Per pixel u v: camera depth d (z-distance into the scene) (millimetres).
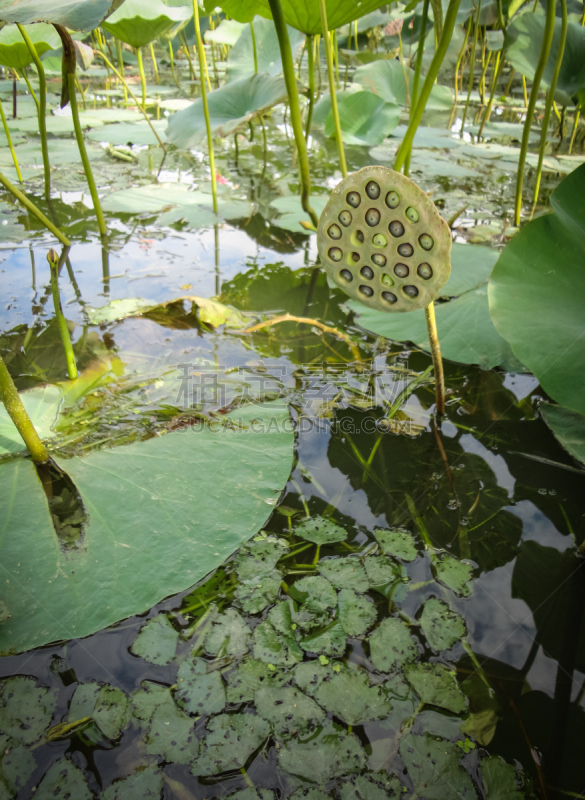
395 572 437
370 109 1566
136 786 329
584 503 492
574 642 400
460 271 756
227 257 862
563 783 337
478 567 443
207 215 1000
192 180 1195
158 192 1099
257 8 791
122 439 520
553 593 428
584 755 349
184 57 3146
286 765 339
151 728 351
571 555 454
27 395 555
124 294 744
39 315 693
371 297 474
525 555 452
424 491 498
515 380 621
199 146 1500
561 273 505
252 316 716
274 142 1570
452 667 385
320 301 753
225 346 659
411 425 561
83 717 354
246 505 473
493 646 396
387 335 667
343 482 504
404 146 645
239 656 385
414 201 410
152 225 967
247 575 429
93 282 769
